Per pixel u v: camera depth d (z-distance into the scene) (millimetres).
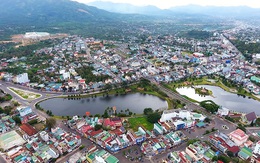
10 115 176500
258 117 189250
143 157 132375
